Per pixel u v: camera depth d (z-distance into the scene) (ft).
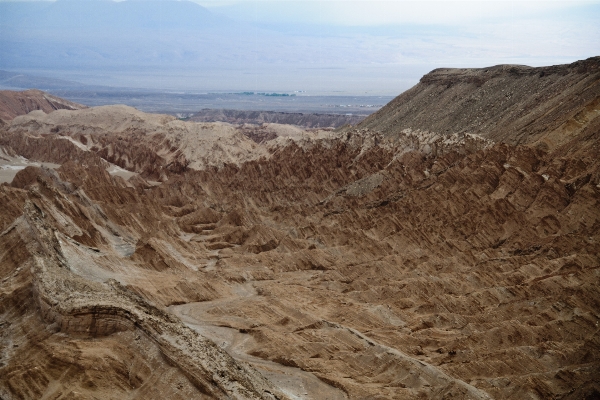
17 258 247.29
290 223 437.17
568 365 221.46
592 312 253.44
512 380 208.85
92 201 383.45
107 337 179.22
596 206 352.69
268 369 220.84
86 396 163.73
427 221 394.11
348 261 357.20
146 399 166.30
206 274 328.70
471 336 242.17
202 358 171.83
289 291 308.40
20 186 449.48
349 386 206.39
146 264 320.91
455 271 325.83
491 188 415.64
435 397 198.59
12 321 198.49
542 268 305.53
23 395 164.86
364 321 268.82
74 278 213.66
